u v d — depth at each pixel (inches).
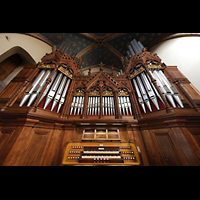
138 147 100.0
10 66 223.6
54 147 105.3
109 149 103.2
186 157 83.6
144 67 158.7
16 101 119.6
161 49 250.8
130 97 152.6
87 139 110.7
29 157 88.4
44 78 143.1
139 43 255.3
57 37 281.3
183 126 96.8
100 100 147.0
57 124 117.3
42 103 123.3
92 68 381.4
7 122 99.8
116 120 119.9
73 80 169.6
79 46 321.4
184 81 139.5
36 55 245.6
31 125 99.9
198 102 117.4
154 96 128.0
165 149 95.8
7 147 85.9
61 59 160.6
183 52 198.5
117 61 359.9
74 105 145.5
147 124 116.2
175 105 119.8
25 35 231.0
